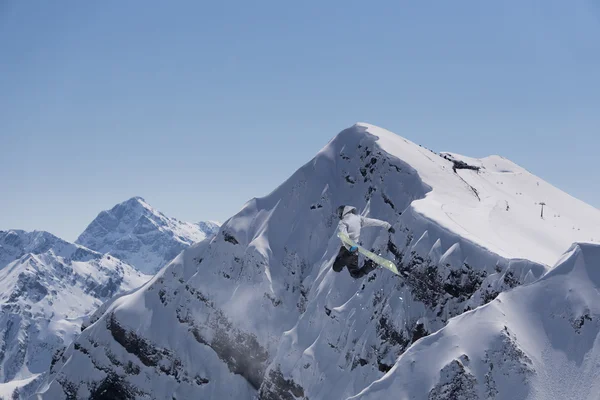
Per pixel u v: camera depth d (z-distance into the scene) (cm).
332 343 6103
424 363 4003
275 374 6425
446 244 5494
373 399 4009
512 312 3981
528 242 6162
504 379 3709
